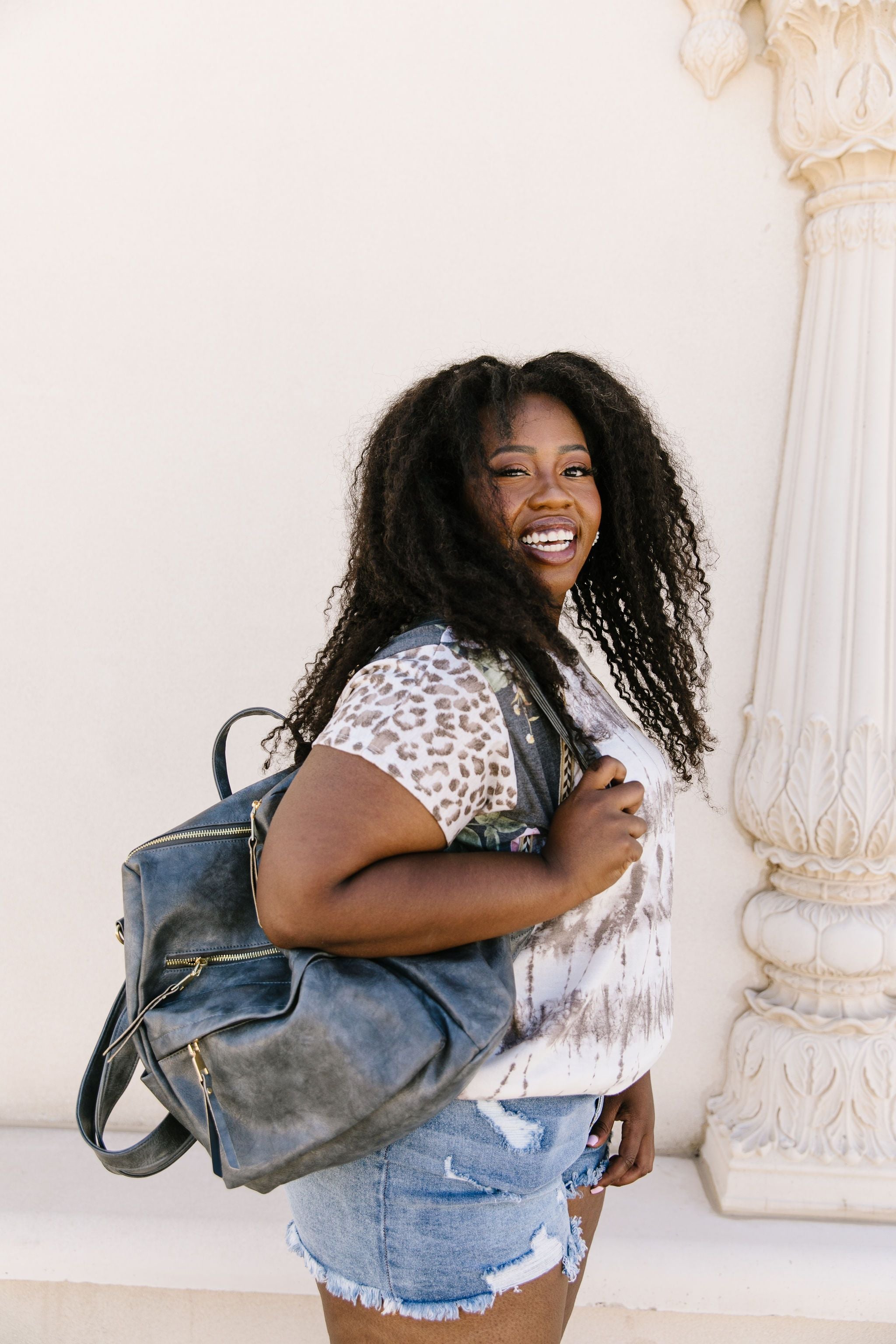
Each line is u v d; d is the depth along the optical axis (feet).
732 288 6.47
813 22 5.79
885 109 5.78
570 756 3.44
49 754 7.09
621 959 3.63
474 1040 3.01
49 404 6.81
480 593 3.36
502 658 3.29
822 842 6.19
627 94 6.38
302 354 6.67
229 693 6.97
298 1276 6.12
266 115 6.52
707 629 6.66
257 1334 6.39
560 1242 3.74
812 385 6.24
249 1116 3.27
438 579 3.38
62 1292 6.46
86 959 7.24
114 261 6.67
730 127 6.36
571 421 3.93
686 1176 6.86
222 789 4.27
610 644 5.19
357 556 4.08
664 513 4.50
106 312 6.72
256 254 6.62
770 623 6.46
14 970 7.27
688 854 6.82
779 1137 6.48
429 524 3.54
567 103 6.40
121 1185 6.70
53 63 6.54
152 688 7.00
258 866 3.51
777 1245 6.17
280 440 6.74
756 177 6.39
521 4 6.35
